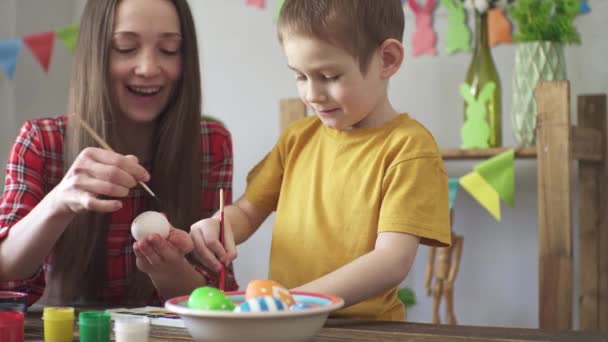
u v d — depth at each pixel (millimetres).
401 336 912
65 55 2824
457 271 2213
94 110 1399
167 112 1484
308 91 1122
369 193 1164
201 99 1505
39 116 2713
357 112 1131
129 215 1508
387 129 1194
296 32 1094
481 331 950
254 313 691
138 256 1207
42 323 1062
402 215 1080
